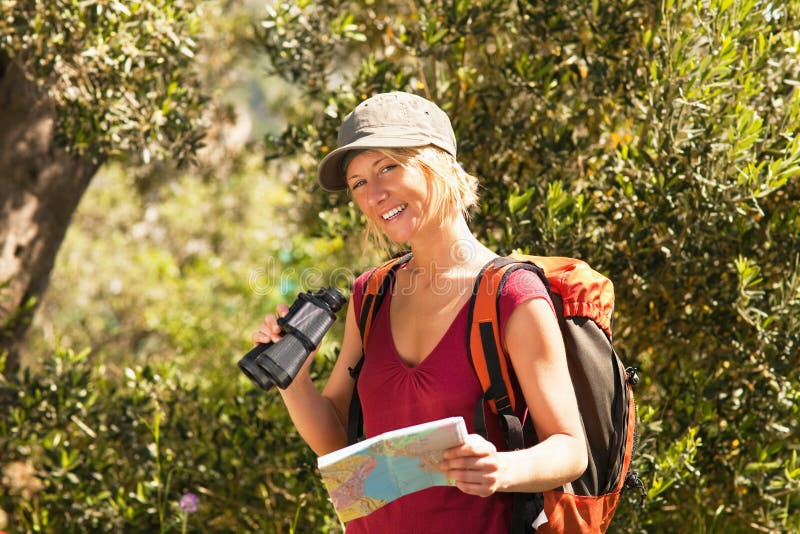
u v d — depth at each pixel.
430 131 2.13
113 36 3.85
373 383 2.18
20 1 3.91
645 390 4.01
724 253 3.67
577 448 1.94
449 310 2.10
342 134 2.17
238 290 9.70
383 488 1.89
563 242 3.58
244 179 12.63
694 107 3.35
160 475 4.36
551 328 1.99
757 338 3.54
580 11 3.85
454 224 2.17
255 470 4.32
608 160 3.83
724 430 3.77
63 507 4.50
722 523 3.90
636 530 3.52
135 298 11.24
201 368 7.02
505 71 3.99
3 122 5.21
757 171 3.24
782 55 3.60
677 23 3.43
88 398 4.66
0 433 4.57
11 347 5.39
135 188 9.81
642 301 3.81
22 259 5.36
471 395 2.03
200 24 4.30
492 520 2.03
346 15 4.38
